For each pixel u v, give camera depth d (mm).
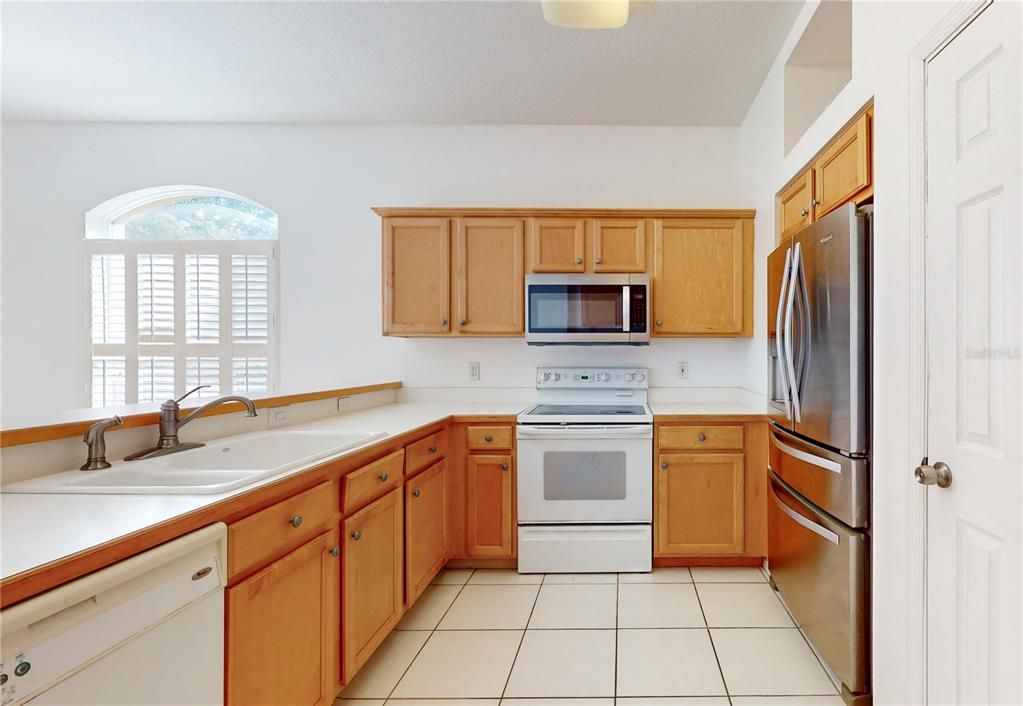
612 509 2516
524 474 2527
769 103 2529
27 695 664
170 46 2334
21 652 659
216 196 3418
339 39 2273
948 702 1140
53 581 697
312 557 1319
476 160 3180
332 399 2469
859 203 1640
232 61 2469
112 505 980
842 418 1553
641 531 2510
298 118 3117
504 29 2195
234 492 1069
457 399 3182
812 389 1747
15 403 3197
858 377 1494
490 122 3133
